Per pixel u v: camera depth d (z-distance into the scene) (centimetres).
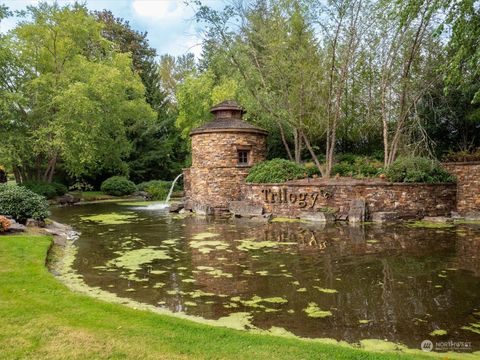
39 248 902
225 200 1930
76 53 2864
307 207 1609
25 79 2681
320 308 582
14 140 2494
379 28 1659
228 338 443
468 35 815
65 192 2842
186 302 620
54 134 2705
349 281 711
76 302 559
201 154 1986
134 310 536
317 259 880
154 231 1359
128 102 3228
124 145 3188
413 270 770
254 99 2175
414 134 1862
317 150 2536
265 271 792
